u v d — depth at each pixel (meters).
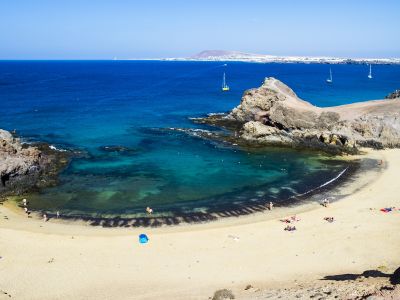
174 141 85.00
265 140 83.38
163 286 33.12
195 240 42.69
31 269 36.56
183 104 137.38
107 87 198.25
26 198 55.12
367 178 61.78
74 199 54.69
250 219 48.06
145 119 109.44
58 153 74.12
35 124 102.25
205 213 49.88
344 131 82.12
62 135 90.44
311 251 39.09
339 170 65.88
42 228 46.00
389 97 106.50
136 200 54.19
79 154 74.62
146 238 42.53
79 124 102.56
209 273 35.41
